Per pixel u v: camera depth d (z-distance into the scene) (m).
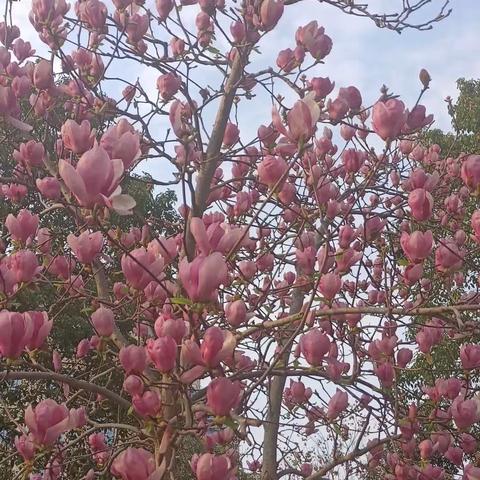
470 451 3.96
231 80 4.18
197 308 2.34
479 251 4.94
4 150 5.89
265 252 3.65
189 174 2.81
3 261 2.98
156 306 3.39
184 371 2.64
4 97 3.45
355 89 3.83
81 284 4.07
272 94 4.03
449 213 5.07
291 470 4.98
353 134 4.50
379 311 3.06
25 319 2.57
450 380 3.77
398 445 4.30
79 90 3.97
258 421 2.28
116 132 2.59
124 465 2.36
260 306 3.57
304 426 4.66
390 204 5.41
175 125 3.25
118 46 3.86
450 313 3.26
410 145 5.89
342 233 3.54
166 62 3.97
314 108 2.52
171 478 2.80
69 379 3.02
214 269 2.32
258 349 3.76
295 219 3.95
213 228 2.46
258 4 3.93
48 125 4.15
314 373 3.42
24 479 2.59
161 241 3.17
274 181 2.77
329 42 3.96
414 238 3.12
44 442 2.54
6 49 4.13
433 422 3.73
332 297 3.15
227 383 2.30
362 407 4.20
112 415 5.53
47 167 4.02
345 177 4.96
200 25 4.09
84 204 2.25
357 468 4.46
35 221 3.14
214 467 2.46
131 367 2.70
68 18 3.83
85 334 7.59
